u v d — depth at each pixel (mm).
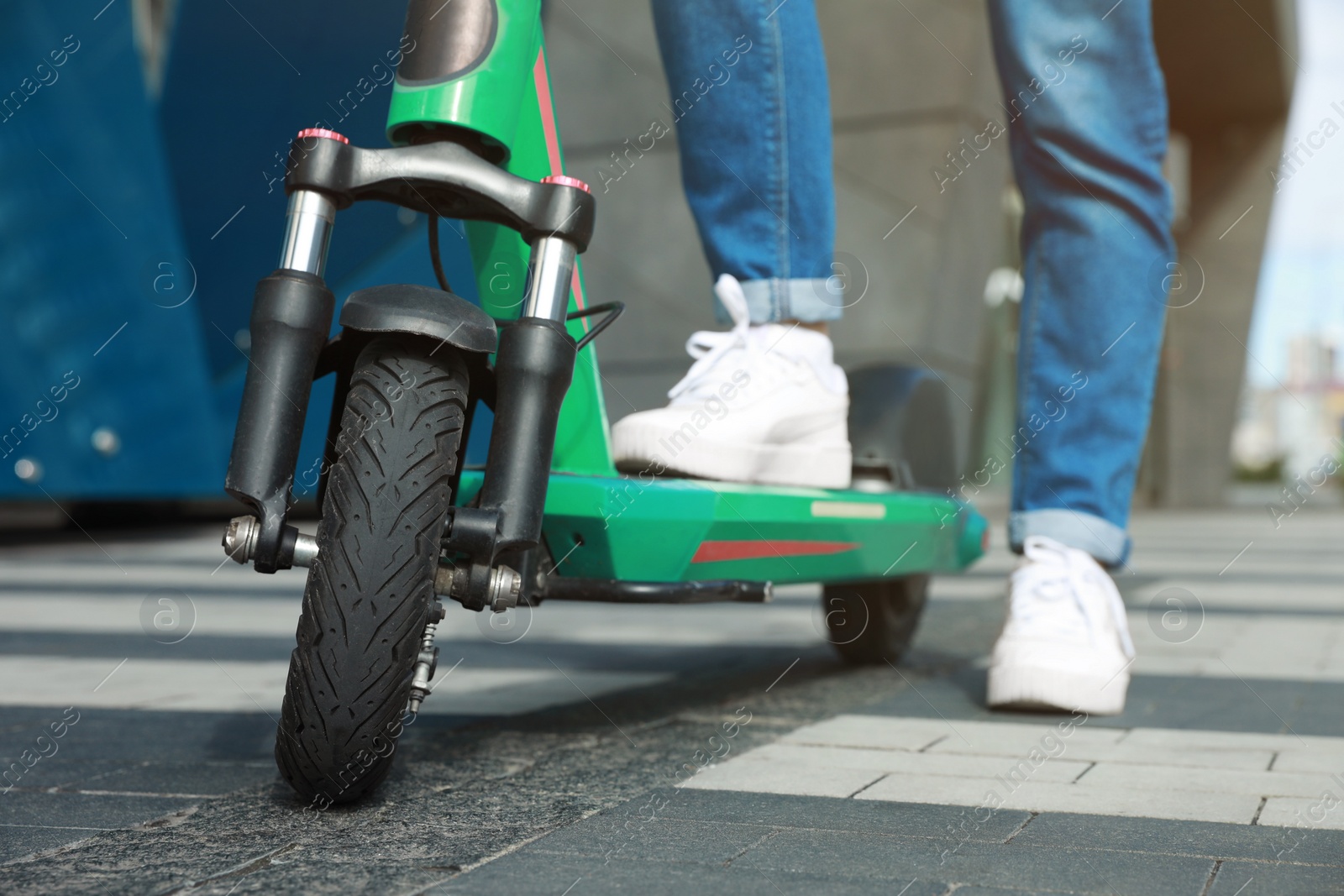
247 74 5637
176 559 5098
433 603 1082
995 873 917
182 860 945
